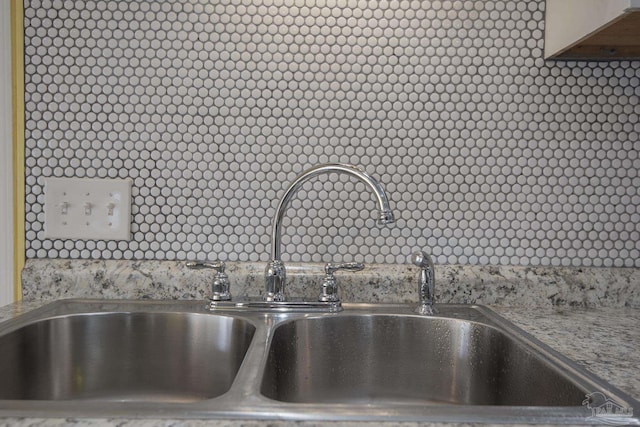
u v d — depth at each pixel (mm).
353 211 1130
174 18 1117
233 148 1126
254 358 716
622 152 1130
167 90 1121
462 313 1024
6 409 531
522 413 535
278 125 1126
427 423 518
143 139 1123
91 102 1120
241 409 541
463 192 1126
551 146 1130
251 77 1122
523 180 1119
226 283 1035
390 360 1001
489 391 917
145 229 1129
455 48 1125
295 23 1120
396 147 1127
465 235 1131
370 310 1032
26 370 897
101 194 1117
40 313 973
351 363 997
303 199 1128
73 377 973
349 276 1096
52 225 1111
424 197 1124
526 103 1126
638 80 1122
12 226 1120
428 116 1126
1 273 1119
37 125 1119
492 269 1114
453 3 1122
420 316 999
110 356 997
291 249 1128
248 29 1119
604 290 1099
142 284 1096
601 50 1055
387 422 520
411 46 1124
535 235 1124
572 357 744
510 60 1126
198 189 1130
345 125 1126
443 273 1104
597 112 1126
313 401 974
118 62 1118
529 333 876
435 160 1130
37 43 1113
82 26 1114
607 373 673
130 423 509
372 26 1122
